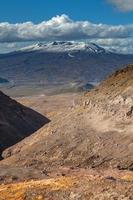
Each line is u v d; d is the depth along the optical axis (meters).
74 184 57.47
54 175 85.38
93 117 135.12
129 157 108.38
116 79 142.25
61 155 124.06
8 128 191.50
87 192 51.62
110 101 133.12
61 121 143.38
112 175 83.25
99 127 128.25
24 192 57.72
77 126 134.62
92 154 117.88
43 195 55.34
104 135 123.06
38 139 141.50
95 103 138.75
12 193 59.12
